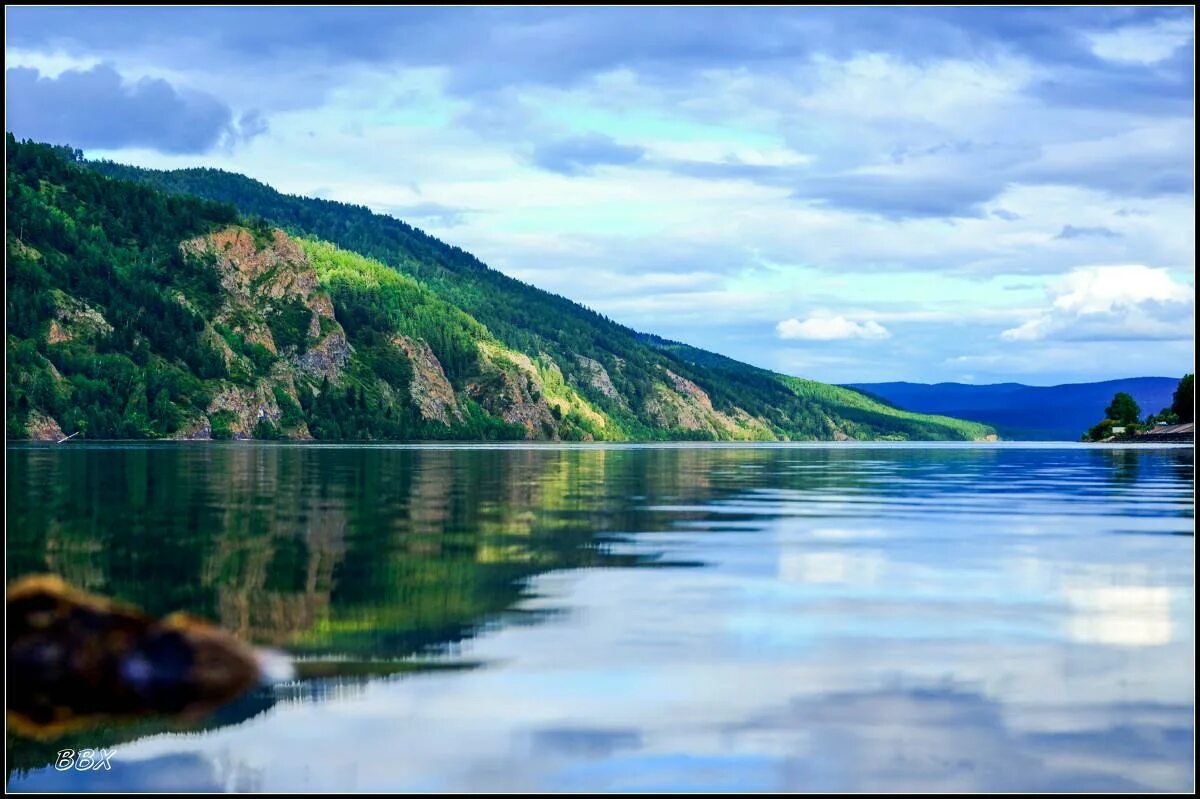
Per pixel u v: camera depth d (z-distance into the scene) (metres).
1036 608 27.34
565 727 17.86
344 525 46.16
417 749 16.84
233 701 18.95
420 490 71.00
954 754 16.80
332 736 17.39
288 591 29.33
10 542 38.56
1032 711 18.81
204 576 31.56
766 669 21.27
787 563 34.94
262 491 67.38
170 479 79.44
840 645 23.22
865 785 15.71
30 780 15.70
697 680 20.45
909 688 20.05
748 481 85.94
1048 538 41.81
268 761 16.38
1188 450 185.50
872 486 78.06
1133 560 35.59
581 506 57.94
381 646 22.89
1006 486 77.44
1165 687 20.22
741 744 17.16
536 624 25.20
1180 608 27.39
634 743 17.14
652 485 79.62
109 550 36.78
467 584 30.62
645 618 25.91
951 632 24.53
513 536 42.50
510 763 16.34
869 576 32.25
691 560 35.62
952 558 36.12
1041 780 15.91
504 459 147.00
